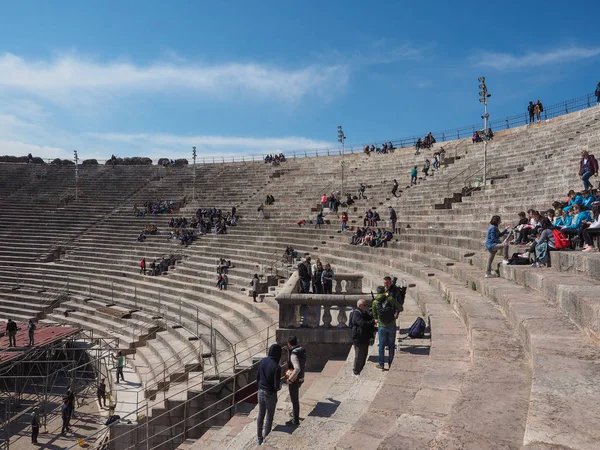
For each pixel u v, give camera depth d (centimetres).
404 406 731
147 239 4384
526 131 3728
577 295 729
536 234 1330
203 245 3947
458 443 470
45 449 1966
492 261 1384
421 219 2780
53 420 2241
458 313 1173
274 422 970
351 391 928
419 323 1141
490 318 959
